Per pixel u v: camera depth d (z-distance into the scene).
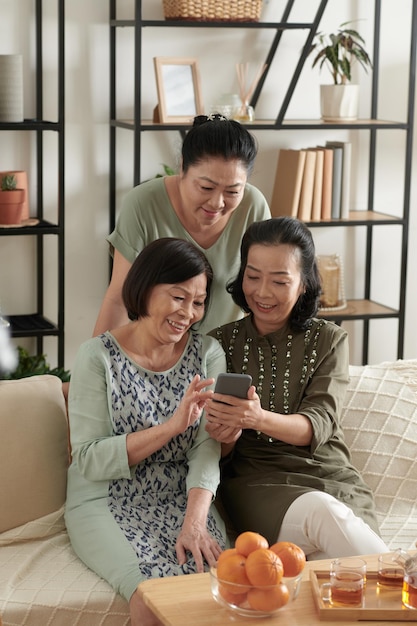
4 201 4.08
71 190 4.45
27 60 4.28
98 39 4.37
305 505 2.57
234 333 2.91
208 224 2.94
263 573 2.05
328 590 2.16
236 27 4.26
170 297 2.63
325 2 4.33
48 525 2.72
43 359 4.23
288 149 4.73
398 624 2.07
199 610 2.10
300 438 2.71
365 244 5.02
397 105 4.91
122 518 2.59
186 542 2.52
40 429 2.77
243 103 4.45
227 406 2.61
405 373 3.25
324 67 4.74
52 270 4.49
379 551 2.48
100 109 4.43
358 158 4.91
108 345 2.70
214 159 2.82
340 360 2.86
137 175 4.21
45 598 2.42
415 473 3.04
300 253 2.77
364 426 3.07
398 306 5.13
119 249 3.10
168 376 2.74
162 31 4.46
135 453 2.59
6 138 4.31
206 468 2.68
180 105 4.35
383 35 4.81
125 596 2.42
